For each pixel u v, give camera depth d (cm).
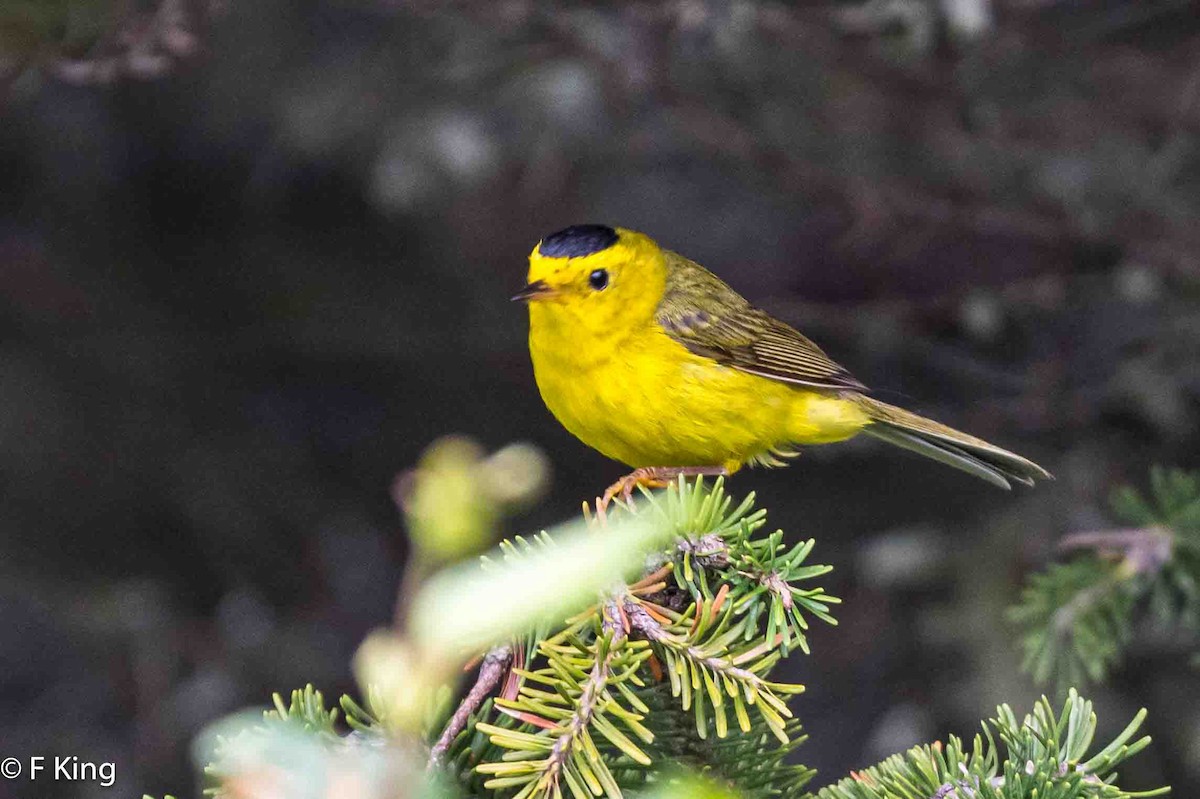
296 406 1448
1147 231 1159
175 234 1409
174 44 888
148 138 1363
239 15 1235
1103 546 750
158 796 1152
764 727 559
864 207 1140
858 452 1342
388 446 1437
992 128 1165
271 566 1350
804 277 1359
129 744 1174
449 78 1136
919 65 1132
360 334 1425
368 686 284
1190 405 1230
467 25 1116
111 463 1360
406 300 1428
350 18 1230
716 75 1172
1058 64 1161
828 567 553
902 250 1190
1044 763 488
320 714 508
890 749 1131
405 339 1427
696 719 512
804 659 1252
